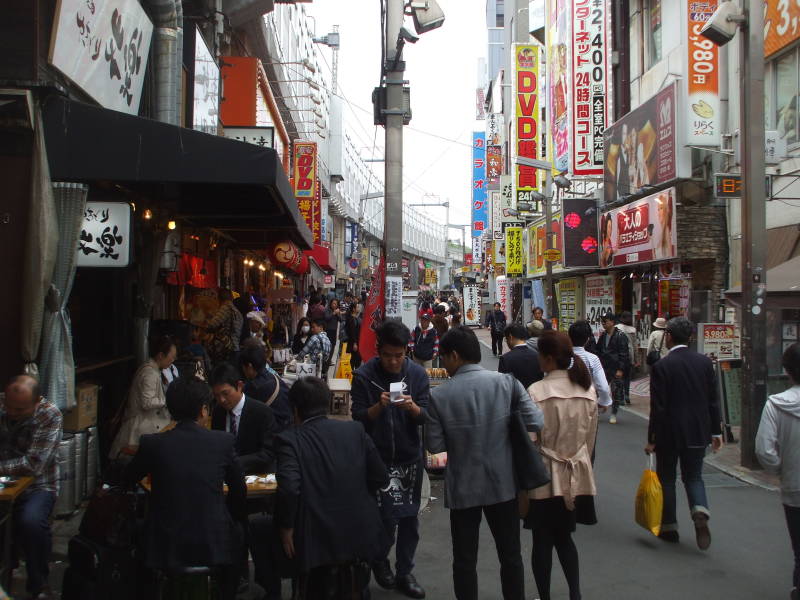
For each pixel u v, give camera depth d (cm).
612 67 2028
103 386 841
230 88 1502
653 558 552
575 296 2564
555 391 458
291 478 354
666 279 1642
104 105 727
